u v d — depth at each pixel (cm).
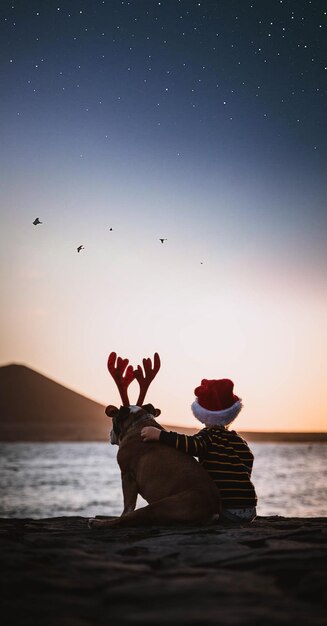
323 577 310
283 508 4653
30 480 8944
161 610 262
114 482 8712
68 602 277
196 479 534
